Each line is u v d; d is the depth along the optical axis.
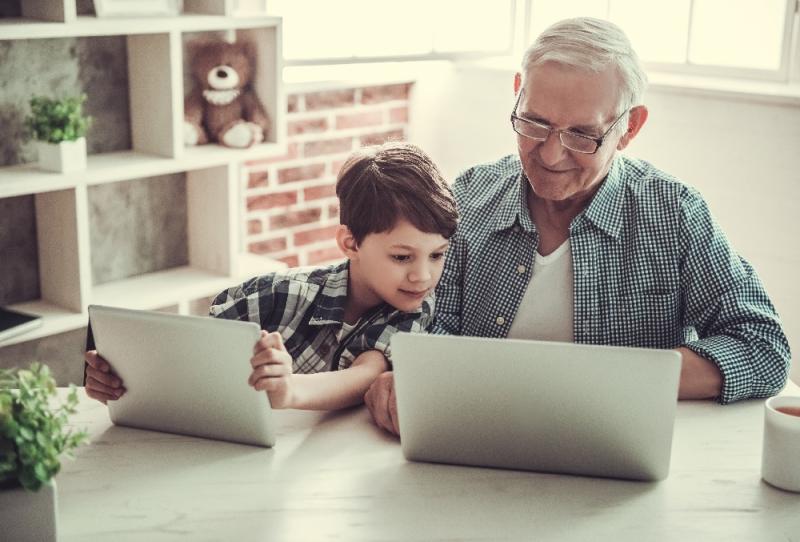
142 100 2.84
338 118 3.72
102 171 2.60
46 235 2.71
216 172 2.98
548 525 1.18
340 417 1.52
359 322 1.73
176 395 1.40
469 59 3.95
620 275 1.81
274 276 1.77
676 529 1.18
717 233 1.80
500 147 3.79
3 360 2.72
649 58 3.52
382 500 1.24
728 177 3.16
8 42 2.57
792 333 3.10
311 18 3.61
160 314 1.34
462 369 1.27
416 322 1.70
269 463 1.34
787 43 3.15
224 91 2.99
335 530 1.16
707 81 3.27
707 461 1.37
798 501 1.26
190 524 1.17
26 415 1.09
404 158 1.62
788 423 1.26
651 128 3.33
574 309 1.81
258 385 1.33
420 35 3.90
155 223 3.03
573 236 1.80
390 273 1.62
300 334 1.74
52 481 1.10
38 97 2.60
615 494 1.27
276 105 3.03
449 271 1.90
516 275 1.84
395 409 1.43
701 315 1.79
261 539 1.13
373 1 3.76
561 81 1.63
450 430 1.32
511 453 1.32
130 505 1.21
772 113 3.02
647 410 1.25
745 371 1.60
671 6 3.43
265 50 3.01
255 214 3.53
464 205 1.94
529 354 1.24
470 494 1.26
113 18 2.60
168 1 2.76
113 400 1.45
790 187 3.03
